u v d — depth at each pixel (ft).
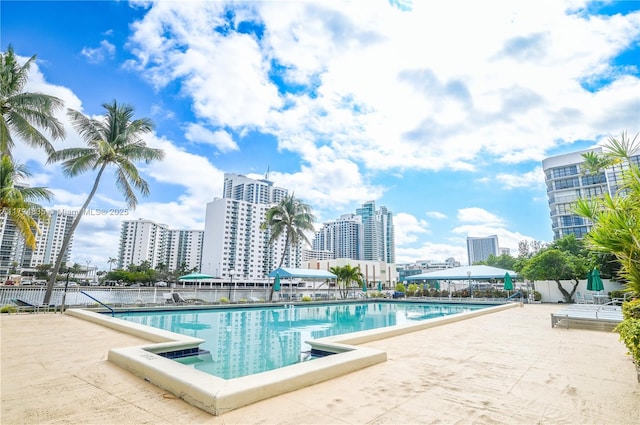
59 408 9.95
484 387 12.30
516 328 29.22
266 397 10.89
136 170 59.62
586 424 9.09
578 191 193.16
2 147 47.83
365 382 12.90
